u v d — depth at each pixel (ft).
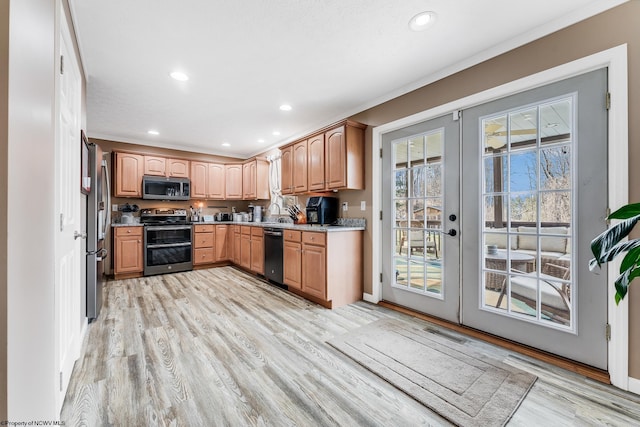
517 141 6.73
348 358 6.29
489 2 5.41
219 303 10.02
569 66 5.77
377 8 5.57
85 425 4.22
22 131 2.31
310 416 4.49
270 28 6.17
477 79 7.30
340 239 9.86
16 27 2.16
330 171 10.71
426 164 8.65
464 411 4.58
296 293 11.29
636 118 5.05
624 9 5.16
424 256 8.73
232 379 5.45
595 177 5.58
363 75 8.30
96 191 8.02
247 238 14.78
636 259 3.32
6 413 1.98
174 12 5.62
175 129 13.62
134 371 5.66
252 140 15.69
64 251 4.87
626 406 4.70
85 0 5.22
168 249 14.83
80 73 6.71
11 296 2.06
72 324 5.69
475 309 7.50
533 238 6.49
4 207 2.00
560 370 5.76
